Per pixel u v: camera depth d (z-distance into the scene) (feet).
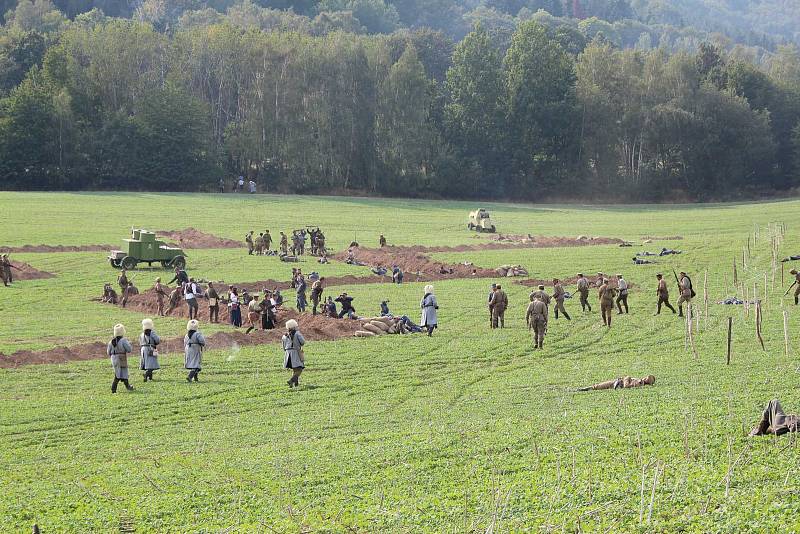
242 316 192.13
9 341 164.86
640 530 65.36
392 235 353.51
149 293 214.90
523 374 137.90
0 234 310.65
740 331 165.27
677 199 599.98
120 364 128.77
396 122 573.74
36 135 494.18
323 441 101.60
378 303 212.64
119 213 389.60
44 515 79.46
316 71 565.12
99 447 103.19
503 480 81.71
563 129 591.37
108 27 547.90
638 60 636.07
